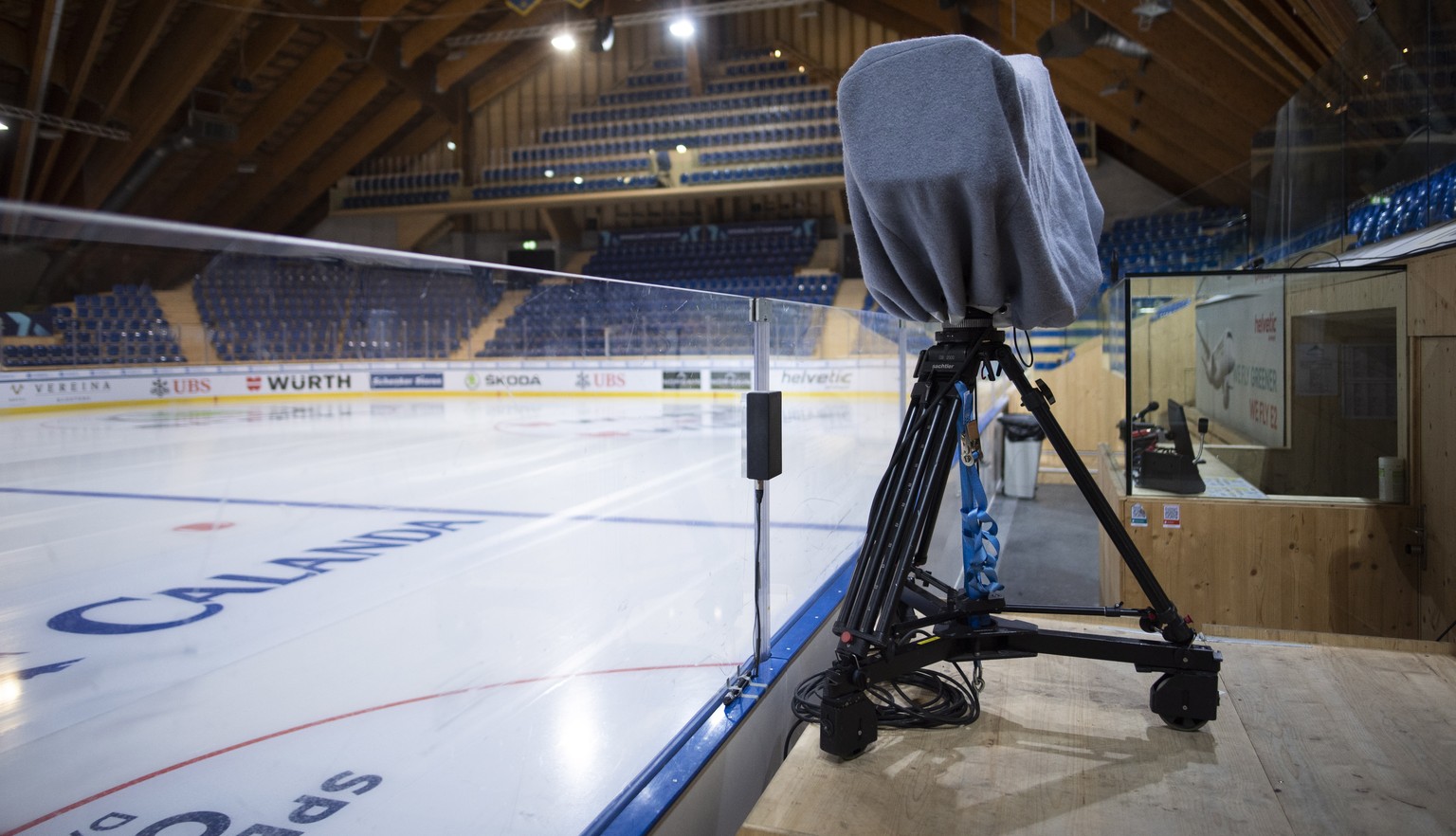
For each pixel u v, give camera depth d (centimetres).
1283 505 373
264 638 231
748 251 2072
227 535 364
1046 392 179
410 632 236
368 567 321
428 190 2067
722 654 193
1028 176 149
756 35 2139
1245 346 388
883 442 397
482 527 400
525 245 2161
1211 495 393
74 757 160
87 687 193
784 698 215
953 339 179
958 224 155
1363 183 586
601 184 1944
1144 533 390
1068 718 181
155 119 1426
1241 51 870
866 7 1858
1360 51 590
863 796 150
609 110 2177
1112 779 155
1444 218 439
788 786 154
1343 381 372
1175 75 1089
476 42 1748
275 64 1562
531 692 191
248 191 1867
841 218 2014
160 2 1190
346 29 1484
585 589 265
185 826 139
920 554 192
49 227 97
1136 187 1767
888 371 413
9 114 1234
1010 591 484
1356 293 367
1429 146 463
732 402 257
